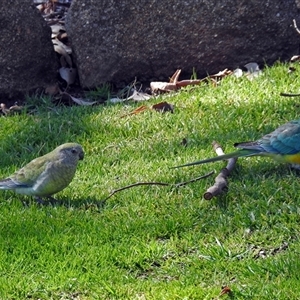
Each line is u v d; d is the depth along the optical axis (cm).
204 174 854
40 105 1090
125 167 889
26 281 705
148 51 1109
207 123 962
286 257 705
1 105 1088
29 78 1110
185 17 1098
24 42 1099
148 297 673
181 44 1108
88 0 1096
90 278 706
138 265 723
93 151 942
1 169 917
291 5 1105
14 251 745
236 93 1026
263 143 833
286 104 982
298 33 1111
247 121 960
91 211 807
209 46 1108
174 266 717
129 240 754
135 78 1121
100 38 1104
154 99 1047
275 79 1049
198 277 697
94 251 737
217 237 748
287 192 799
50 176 809
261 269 693
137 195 823
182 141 929
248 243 738
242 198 795
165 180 849
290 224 752
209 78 1087
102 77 1114
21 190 829
